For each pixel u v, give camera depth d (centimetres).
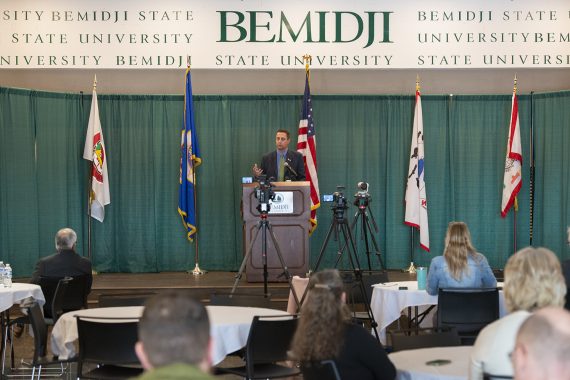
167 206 1295
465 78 1311
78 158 1264
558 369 226
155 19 1254
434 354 453
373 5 1259
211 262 1295
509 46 1259
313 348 418
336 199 897
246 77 1307
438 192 1299
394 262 1295
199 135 1290
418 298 753
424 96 1299
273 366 595
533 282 359
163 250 1295
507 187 1248
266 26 1259
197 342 230
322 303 421
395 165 1296
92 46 1250
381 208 1300
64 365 812
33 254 1224
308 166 1216
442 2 1259
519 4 1257
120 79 1294
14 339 953
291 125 1295
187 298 239
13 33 1242
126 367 585
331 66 1259
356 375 416
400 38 1261
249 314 613
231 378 771
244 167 1295
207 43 1256
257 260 1044
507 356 338
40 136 1234
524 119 1287
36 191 1227
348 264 1289
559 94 1257
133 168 1284
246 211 1038
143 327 233
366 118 1299
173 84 1302
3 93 1195
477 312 680
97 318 546
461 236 694
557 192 1260
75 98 1263
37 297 799
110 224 1279
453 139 1302
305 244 1042
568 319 232
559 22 1256
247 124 1295
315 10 1259
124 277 1214
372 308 791
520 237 1288
